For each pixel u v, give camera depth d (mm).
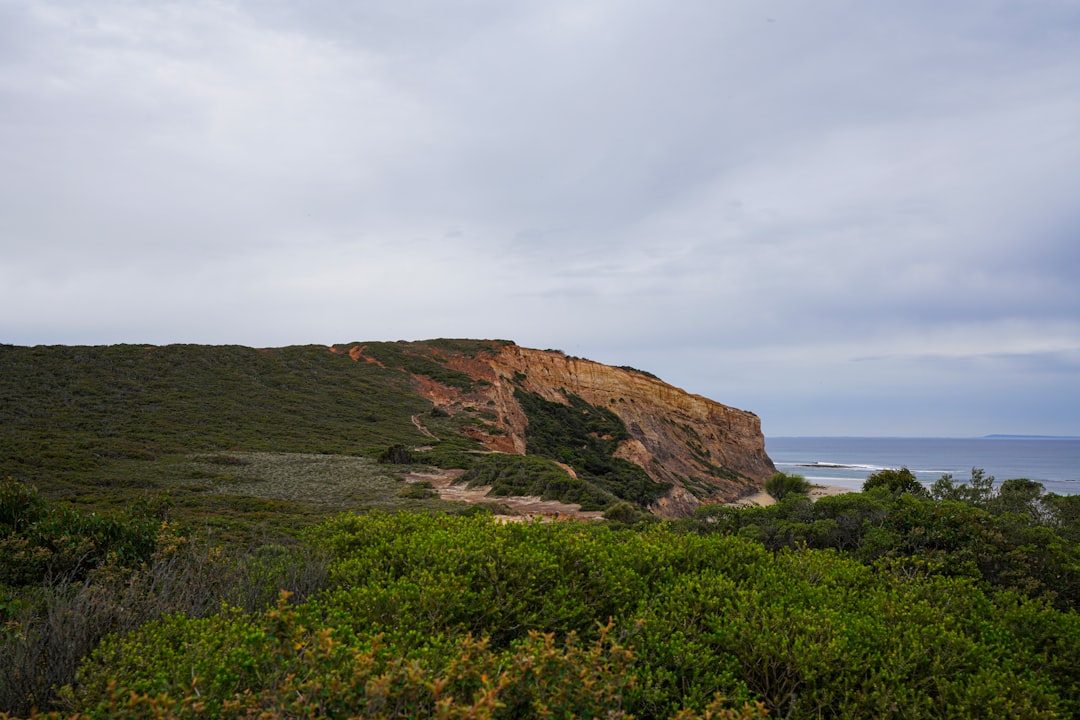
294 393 50000
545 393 65875
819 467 148625
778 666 3887
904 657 3947
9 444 29062
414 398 54375
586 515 22953
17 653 4332
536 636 3496
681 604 4559
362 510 21500
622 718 2855
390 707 2896
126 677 3488
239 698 2750
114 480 24484
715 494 65125
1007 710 3459
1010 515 7543
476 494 27297
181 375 49406
